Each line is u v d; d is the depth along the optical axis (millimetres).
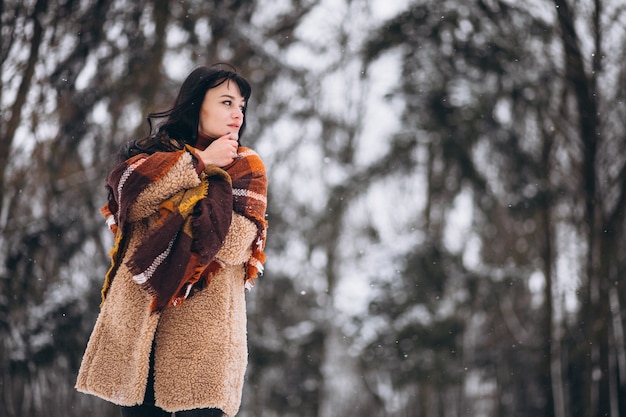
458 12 16203
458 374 15789
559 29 15258
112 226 2854
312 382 17016
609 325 14797
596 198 15062
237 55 14648
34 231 12328
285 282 17250
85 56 12070
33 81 11711
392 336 15570
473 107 15500
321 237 17891
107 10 12312
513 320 16781
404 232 17281
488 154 16250
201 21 13797
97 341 2787
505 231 17141
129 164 2736
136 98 12594
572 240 15914
